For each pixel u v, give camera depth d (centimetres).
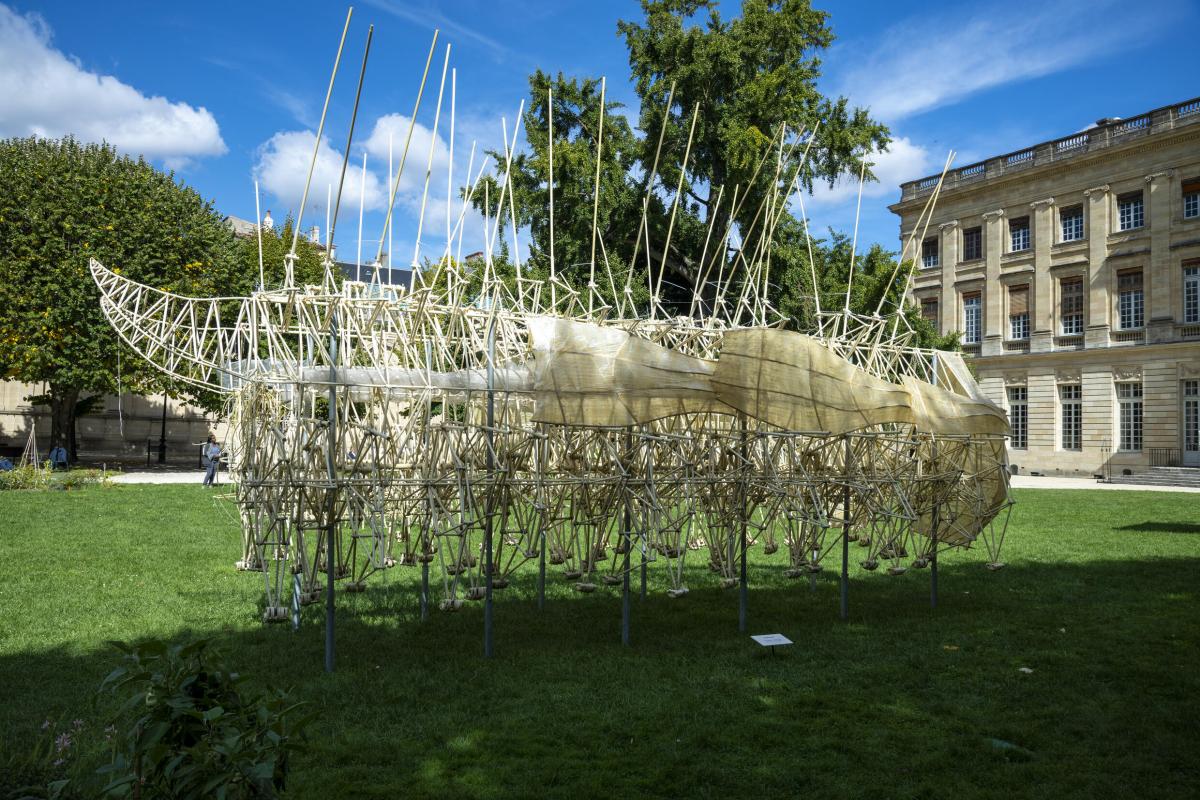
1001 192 4753
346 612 985
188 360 859
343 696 675
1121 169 4253
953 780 529
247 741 342
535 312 918
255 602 1008
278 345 848
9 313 2797
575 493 973
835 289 2577
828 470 1042
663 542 967
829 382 935
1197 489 3341
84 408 3588
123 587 1068
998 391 4769
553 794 503
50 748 491
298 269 2894
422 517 917
